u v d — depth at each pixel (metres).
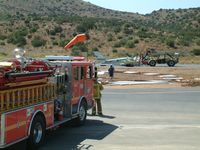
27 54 74.94
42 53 80.56
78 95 15.12
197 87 32.19
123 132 14.54
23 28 102.31
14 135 10.30
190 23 140.62
